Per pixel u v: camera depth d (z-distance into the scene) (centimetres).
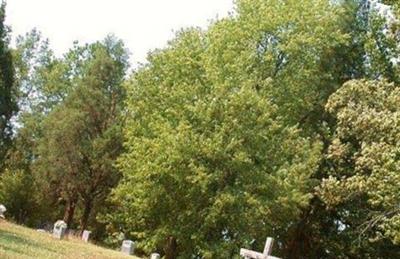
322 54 3875
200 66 3362
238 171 2848
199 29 3638
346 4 4022
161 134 2953
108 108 5125
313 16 3625
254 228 2967
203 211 2834
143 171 2923
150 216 3020
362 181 2625
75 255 2358
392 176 2455
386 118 2570
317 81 3716
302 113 3825
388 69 3806
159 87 3572
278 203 2945
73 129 4938
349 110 2759
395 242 2581
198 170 2736
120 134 4919
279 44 3516
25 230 3212
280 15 3531
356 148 3503
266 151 2956
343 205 3709
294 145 3092
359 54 3991
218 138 2803
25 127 5866
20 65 6238
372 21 3841
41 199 5231
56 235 3328
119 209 4831
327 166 3697
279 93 3538
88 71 5241
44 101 6206
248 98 2886
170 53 3584
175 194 2892
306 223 3944
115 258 2717
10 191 5106
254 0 3628
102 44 5388
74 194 5172
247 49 3425
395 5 2894
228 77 3014
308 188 3541
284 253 3972
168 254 3216
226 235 2967
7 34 4112
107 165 4884
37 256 1919
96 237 5522
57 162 4953
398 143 2511
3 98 4175
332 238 3912
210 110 2894
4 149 4553
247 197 2775
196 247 2933
